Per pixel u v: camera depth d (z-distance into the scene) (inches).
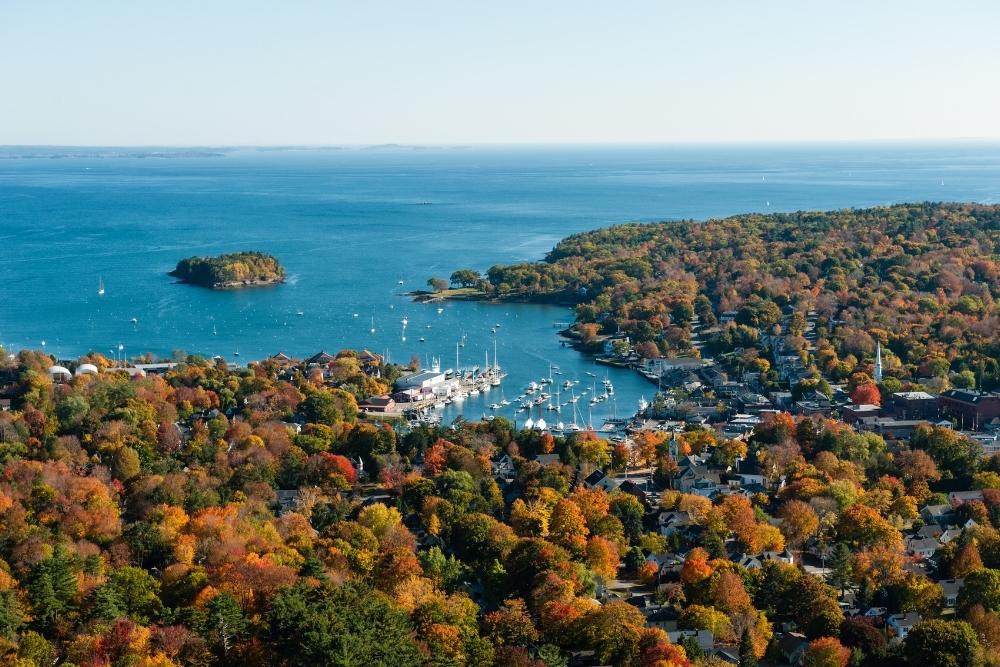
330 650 6658.5
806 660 7716.5
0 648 7076.8
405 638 7234.3
